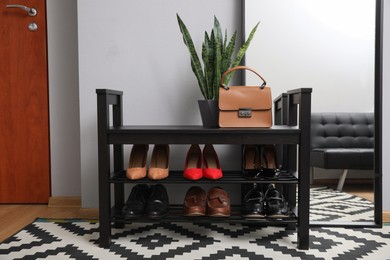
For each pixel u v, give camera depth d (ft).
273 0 5.28
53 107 6.30
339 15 5.23
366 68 5.20
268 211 4.28
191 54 4.89
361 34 5.20
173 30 5.42
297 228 4.39
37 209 6.06
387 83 5.17
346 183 5.25
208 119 4.73
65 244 4.30
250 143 4.15
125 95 5.47
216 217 4.28
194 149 4.87
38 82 6.27
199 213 4.25
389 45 5.15
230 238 4.50
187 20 5.40
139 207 4.36
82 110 5.46
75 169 6.33
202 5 5.39
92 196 5.53
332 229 4.85
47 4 6.21
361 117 5.22
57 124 6.31
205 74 4.86
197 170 4.38
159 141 4.19
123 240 4.43
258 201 4.34
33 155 6.34
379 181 5.01
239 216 4.40
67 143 6.32
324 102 5.26
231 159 5.46
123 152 5.44
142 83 5.46
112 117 5.13
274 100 5.32
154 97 5.48
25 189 6.39
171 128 4.28
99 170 4.23
